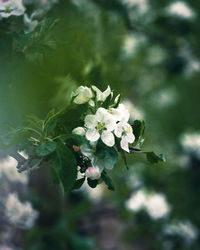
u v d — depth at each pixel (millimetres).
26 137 867
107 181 907
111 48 1874
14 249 2309
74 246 2713
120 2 2227
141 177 3105
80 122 890
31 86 1015
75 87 1079
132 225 3133
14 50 1022
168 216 3059
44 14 1184
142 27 2736
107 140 867
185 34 2920
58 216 2688
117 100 896
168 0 3064
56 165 853
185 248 3018
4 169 2053
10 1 1046
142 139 927
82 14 1637
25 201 2387
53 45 1035
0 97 992
